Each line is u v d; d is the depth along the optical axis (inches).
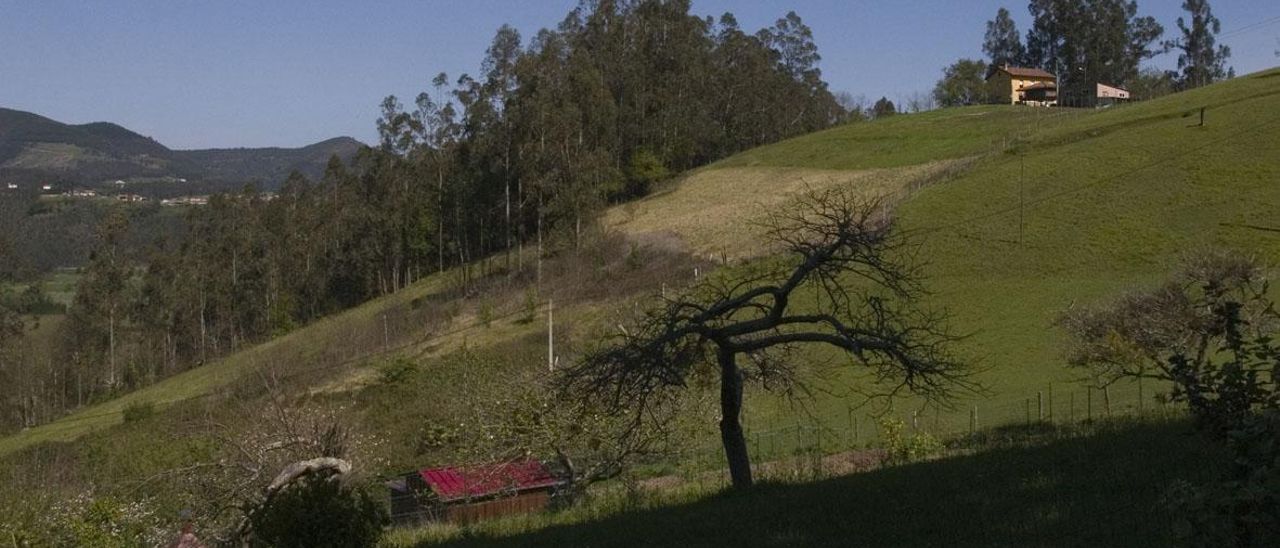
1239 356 338.0
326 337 2415.1
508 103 2807.6
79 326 2864.2
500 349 1733.5
